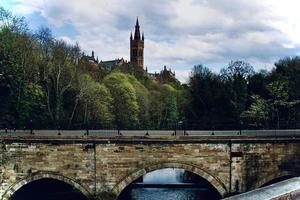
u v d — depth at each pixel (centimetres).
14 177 4944
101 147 4944
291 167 5053
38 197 5981
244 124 7681
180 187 7200
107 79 10994
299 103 8212
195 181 7938
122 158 4962
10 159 4928
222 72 10725
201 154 4984
